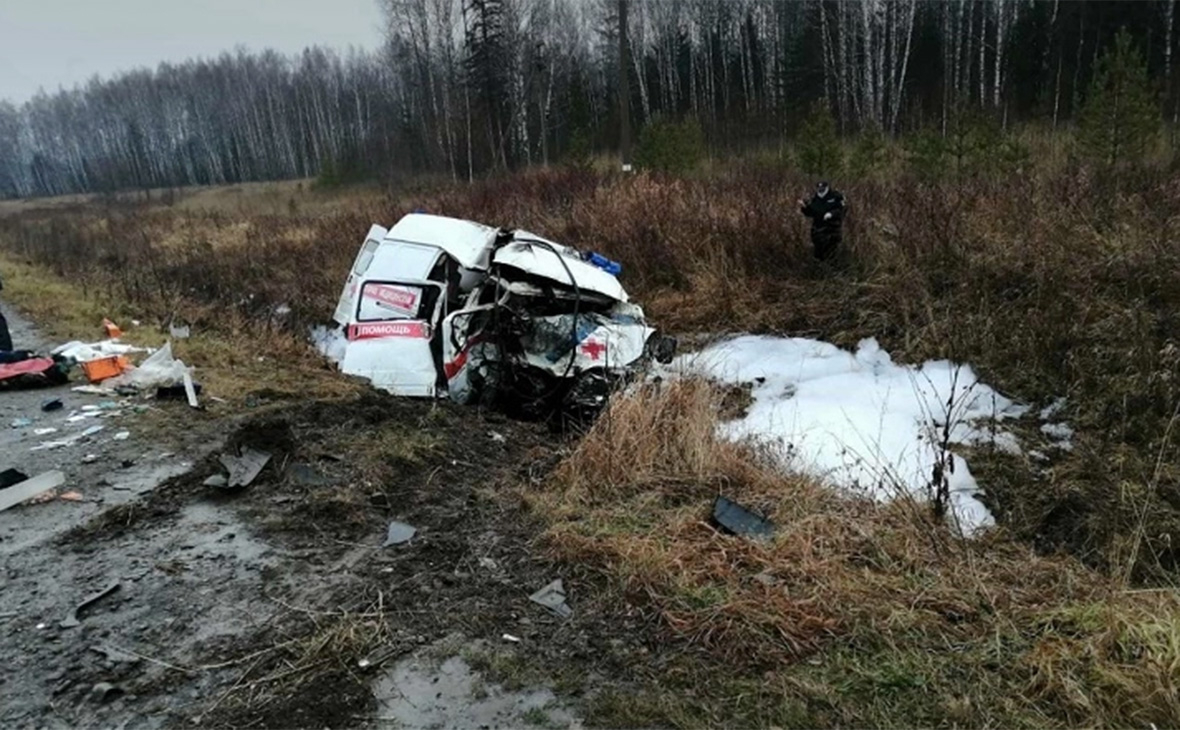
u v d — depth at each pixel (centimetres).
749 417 657
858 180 1306
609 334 676
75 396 655
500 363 670
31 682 288
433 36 3450
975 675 287
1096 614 311
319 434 531
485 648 307
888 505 436
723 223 1027
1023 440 572
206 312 1113
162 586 354
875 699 277
